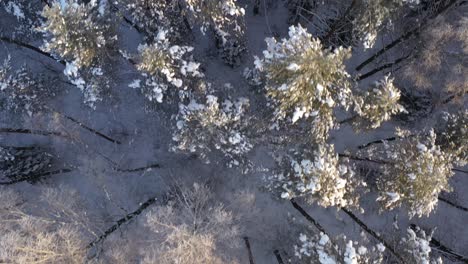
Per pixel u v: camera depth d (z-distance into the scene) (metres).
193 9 13.90
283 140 15.04
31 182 18.75
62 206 17.00
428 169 13.66
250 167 16.83
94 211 18.55
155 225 16.69
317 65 11.70
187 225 15.98
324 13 15.66
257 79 14.09
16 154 17.91
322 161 13.48
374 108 13.30
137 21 14.83
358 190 15.67
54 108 18.48
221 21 14.44
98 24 13.42
